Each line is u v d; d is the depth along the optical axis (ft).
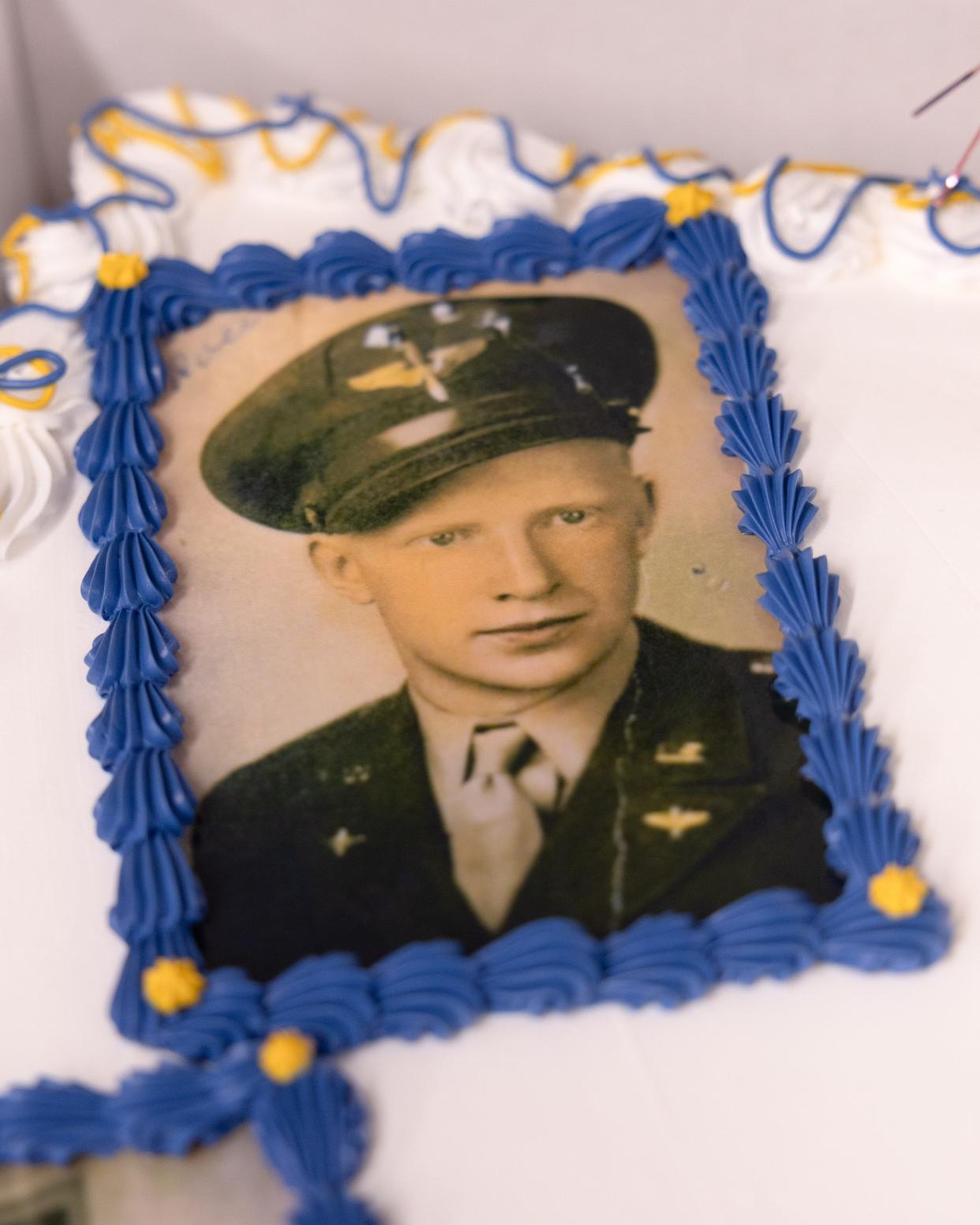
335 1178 0.63
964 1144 0.64
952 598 0.82
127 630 0.81
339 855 0.73
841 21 1.18
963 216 1.01
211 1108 0.65
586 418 0.91
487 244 1.01
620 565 0.84
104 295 0.99
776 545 0.83
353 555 0.85
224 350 0.98
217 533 0.87
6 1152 0.64
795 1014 0.68
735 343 0.94
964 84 1.19
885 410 0.92
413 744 0.76
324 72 1.23
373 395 0.94
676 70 1.22
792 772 0.75
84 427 0.94
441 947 0.68
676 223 1.01
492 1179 0.64
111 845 0.73
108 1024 0.68
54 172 1.23
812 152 1.23
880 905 0.69
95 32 1.19
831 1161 0.64
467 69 1.23
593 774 0.75
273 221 1.08
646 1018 0.68
